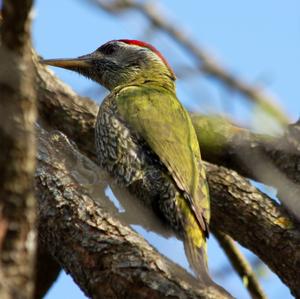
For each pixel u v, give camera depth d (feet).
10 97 20.36
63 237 32.68
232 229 41.65
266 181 42.06
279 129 31.24
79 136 45.80
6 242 20.22
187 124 42.47
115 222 32.60
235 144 43.93
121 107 42.60
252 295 43.68
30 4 21.35
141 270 30.73
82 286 32.12
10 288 19.89
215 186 41.88
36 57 45.98
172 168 39.58
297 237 40.04
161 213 39.86
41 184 33.94
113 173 41.86
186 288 30.19
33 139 21.02
